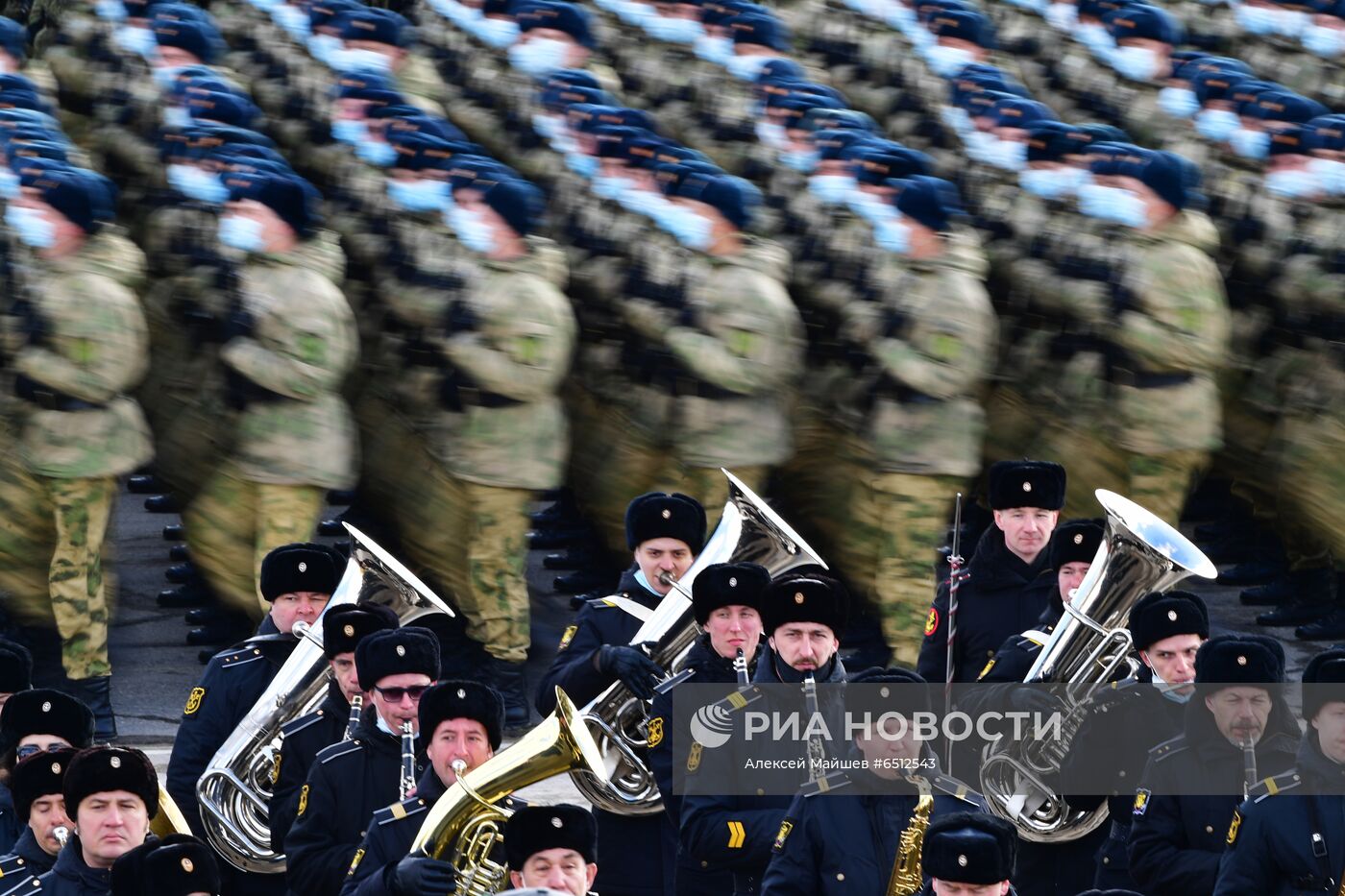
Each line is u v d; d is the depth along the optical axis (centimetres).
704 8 6400
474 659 5425
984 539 4012
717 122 6269
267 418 5159
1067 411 5669
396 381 5425
